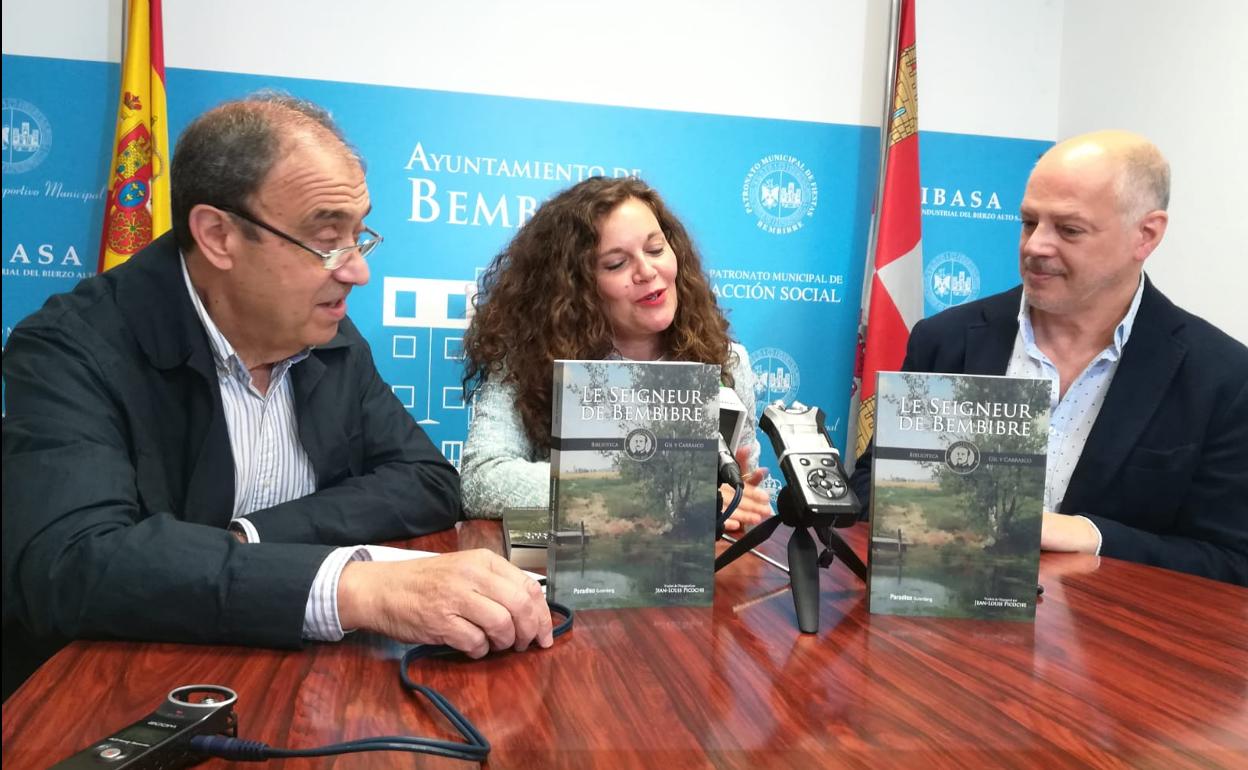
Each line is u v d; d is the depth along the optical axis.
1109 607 1.10
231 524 1.25
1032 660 0.89
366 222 3.03
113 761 0.60
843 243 3.36
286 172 1.20
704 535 1.05
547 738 0.69
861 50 3.32
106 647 0.89
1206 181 2.85
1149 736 0.71
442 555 0.93
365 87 3.01
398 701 0.76
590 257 2.02
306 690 0.78
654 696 0.78
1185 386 1.87
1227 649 0.94
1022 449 1.02
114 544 0.93
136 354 1.28
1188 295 2.92
